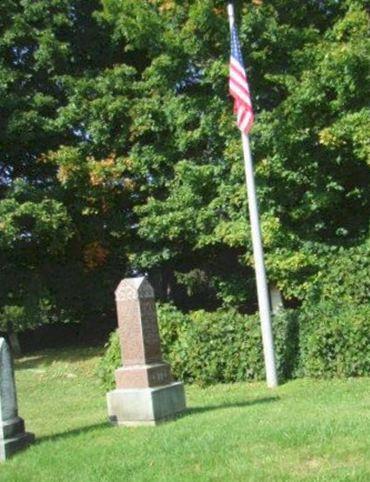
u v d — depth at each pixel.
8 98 17.91
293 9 16.78
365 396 9.98
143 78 18.98
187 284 19.97
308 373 12.24
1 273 19.39
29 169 19.98
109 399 9.65
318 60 15.42
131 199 19.17
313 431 7.46
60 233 17.84
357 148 15.37
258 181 16.00
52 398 13.62
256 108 16.72
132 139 18.11
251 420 8.53
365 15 15.70
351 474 5.98
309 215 16.39
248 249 16.47
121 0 16.64
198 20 15.90
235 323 13.15
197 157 17.86
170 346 13.48
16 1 19.17
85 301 20.17
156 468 6.84
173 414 9.60
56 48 18.34
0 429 8.36
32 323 20.64
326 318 12.41
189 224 17.28
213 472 6.48
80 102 18.08
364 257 15.34
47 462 7.64
